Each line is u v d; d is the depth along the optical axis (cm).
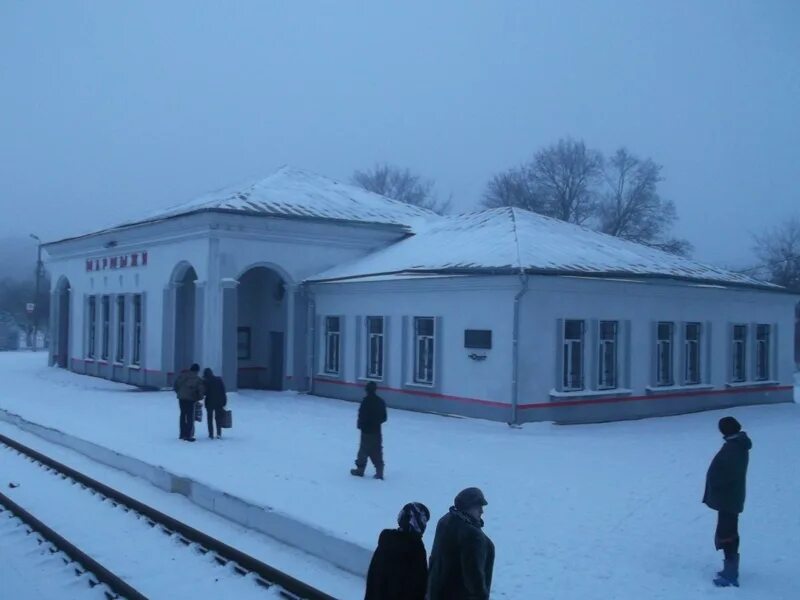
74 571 952
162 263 3017
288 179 3294
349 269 2789
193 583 905
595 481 1373
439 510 1173
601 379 2258
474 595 580
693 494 1278
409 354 2395
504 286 2078
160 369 3025
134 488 1409
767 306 2880
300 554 1014
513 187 5794
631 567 917
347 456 1602
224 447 1698
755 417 2473
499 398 2078
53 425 2033
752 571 912
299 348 2861
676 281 2411
